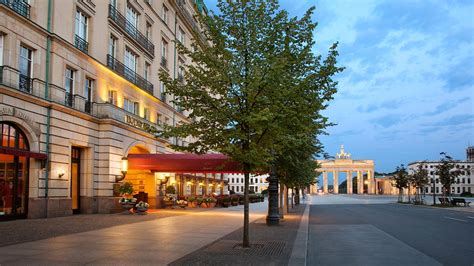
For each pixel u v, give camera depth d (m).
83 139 25.36
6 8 19.06
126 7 32.22
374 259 10.95
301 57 12.55
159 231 16.31
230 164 17.59
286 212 31.38
